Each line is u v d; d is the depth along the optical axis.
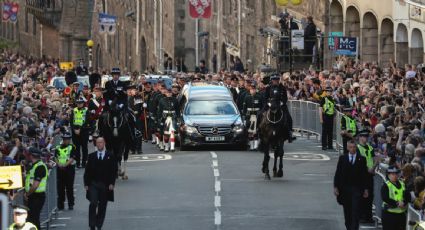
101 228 78.69
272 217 81.88
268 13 196.12
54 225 80.75
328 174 101.56
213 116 121.06
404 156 85.44
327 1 170.12
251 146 119.69
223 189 93.25
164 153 118.62
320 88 131.50
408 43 148.00
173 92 121.62
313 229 77.94
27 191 74.56
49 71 186.88
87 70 195.25
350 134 102.62
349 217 75.38
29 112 104.38
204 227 78.62
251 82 121.75
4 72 193.38
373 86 117.25
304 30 157.00
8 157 80.56
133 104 131.25
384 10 155.75
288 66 158.62
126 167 107.31
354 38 146.62
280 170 99.31
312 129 131.62
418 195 70.31
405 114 95.44
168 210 84.81
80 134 107.75
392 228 71.12
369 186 76.06
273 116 97.88
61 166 85.88
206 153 117.12
